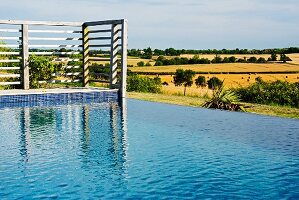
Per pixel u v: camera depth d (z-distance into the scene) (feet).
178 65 322.34
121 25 51.80
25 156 25.00
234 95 48.85
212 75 274.16
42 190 19.16
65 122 36.22
